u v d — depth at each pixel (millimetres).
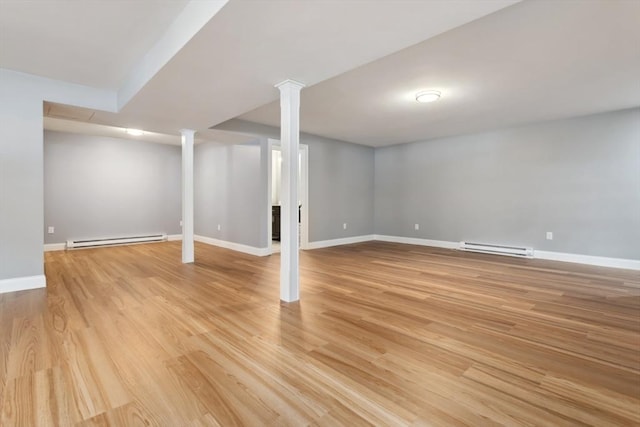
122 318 2377
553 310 2596
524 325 2289
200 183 6617
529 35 2246
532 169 4953
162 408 1356
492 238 5398
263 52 2123
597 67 2787
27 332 2109
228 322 2316
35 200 3135
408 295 2994
